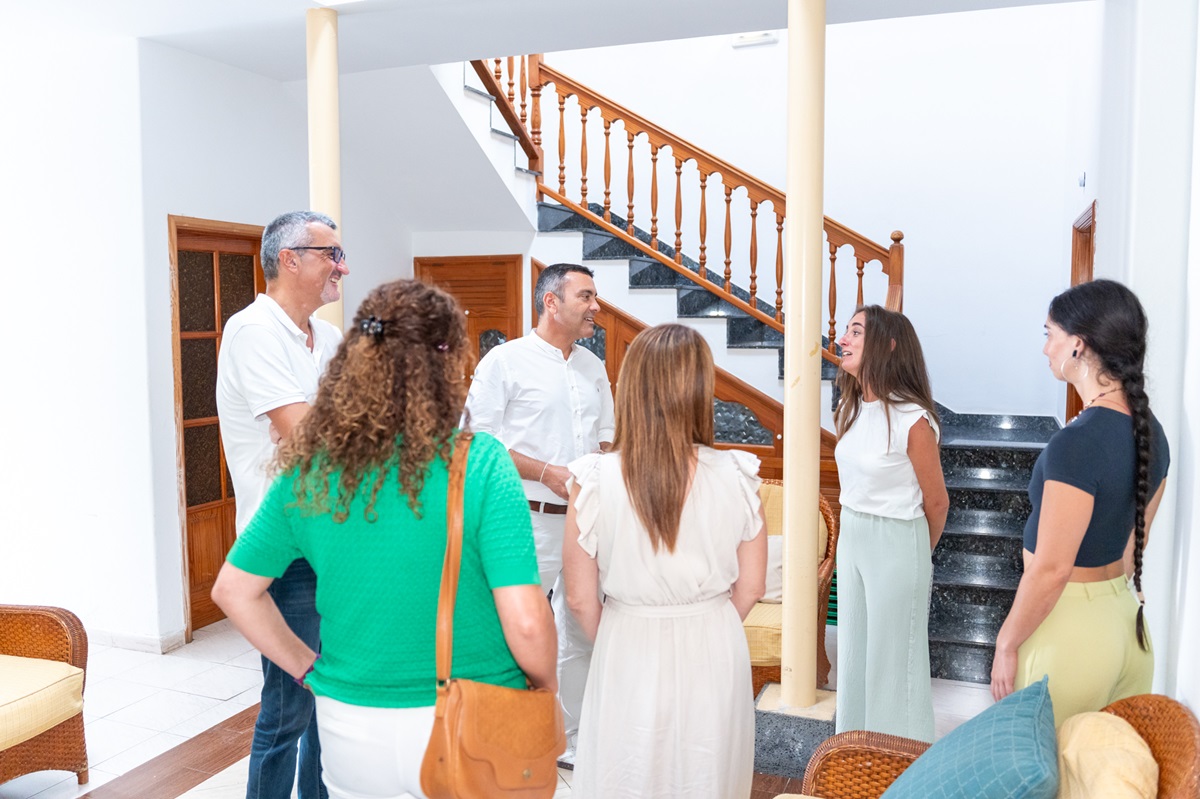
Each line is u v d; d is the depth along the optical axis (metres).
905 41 5.81
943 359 5.88
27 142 4.12
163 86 4.00
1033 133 5.59
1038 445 4.68
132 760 3.01
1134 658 1.77
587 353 3.21
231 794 2.78
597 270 5.68
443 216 5.87
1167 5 2.47
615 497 1.80
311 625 2.29
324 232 2.32
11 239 4.19
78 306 4.08
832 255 5.15
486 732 1.31
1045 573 1.69
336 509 1.31
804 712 2.93
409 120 4.95
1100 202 3.72
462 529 1.32
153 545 4.02
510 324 6.02
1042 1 3.57
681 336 1.78
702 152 5.48
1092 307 1.74
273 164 4.69
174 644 4.11
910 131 5.85
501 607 1.32
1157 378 2.43
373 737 1.33
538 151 5.86
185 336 4.26
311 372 2.36
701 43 6.36
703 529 1.78
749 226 6.30
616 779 1.82
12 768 2.62
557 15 3.65
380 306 1.38
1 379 4.28
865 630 2.61
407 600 1.31
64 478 4.19
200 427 4.38
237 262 4.60
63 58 3.99
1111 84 3.34
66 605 4.24
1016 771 1.37
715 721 1.80
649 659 1.81
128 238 3.95
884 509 2.54
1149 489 1.75
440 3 3.46
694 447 1.81
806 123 2.83
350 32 3.83
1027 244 5.66
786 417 2.94
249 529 1.41
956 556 4.28
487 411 3.00
